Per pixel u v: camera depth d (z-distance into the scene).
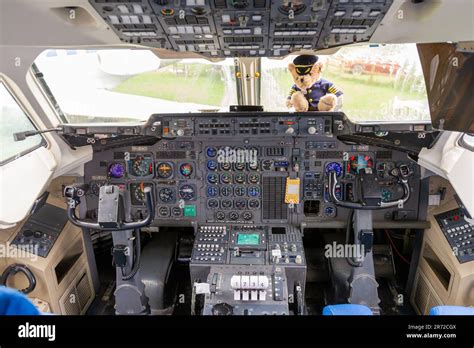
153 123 3.42
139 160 3.74
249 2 1.42
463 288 3.05
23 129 3.03
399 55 3.08
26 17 1.62
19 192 2.90
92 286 3.94
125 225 2.99
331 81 3.74
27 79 2.82
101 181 3.79
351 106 3.78
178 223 3.86
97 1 1.42
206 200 3.80
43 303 3.13
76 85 3.35
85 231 3.82
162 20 1.61
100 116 3.72
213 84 3.78
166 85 3.67
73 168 3.60
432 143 3.29
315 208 3.83
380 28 1.73
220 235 3.69
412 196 3.69
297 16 1.56
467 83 2.20
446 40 1.97
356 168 3.65
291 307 3.42
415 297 3.81
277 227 3.79
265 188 3.75
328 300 3.86
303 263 3.36
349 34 1.82
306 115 3.38
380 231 4.31
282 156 3.66
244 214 3.82
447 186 3.61
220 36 1.84
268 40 1.91
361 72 3.49
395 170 3.62
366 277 3.38
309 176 3.70
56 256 3.27
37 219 3.39
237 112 3.41
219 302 2.95
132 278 3.27
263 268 3.32
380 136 3.48
